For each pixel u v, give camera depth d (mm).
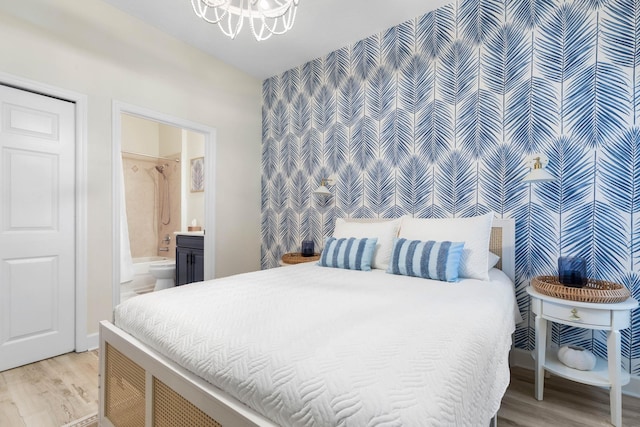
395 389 640
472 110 2301
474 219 1984
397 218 2539
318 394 665
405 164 2623
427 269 1815
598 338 1851
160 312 1191
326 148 3158
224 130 3330
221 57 3219
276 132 3613
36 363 2045
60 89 2154
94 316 2316
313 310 1152
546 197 2018
